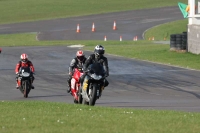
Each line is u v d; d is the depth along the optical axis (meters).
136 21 142.50
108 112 27.09
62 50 85.88
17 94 45.81
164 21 140.75
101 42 102.00
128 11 161.25
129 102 39.66
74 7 170.00
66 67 65.31
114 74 58.66
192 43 75.69
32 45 96.12
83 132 20.72
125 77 56.44
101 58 34.12
